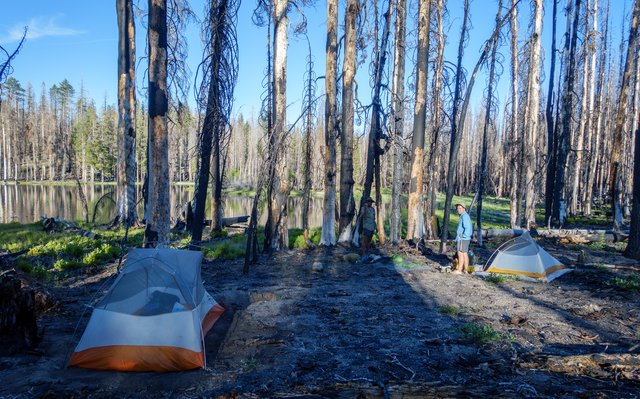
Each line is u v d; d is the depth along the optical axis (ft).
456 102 59.00
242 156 281.74
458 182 228.84
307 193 56.44
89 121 280.72
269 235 53.47
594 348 21.40
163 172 34.06
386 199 137.18
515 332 23.89
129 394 16.92
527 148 77.82
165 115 34.12
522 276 37.76
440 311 27.96
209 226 84.99
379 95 55.93
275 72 50.83
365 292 33.37
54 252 51.31
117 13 77.41
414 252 52.16
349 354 20.83
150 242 33.88
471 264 42.16
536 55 74.33
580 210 126.52
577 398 16.03
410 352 21.03
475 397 16.25
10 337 20.86
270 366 19.47
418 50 54.34
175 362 18.84
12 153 304.71
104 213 117.50
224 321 25.77
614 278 35.42
